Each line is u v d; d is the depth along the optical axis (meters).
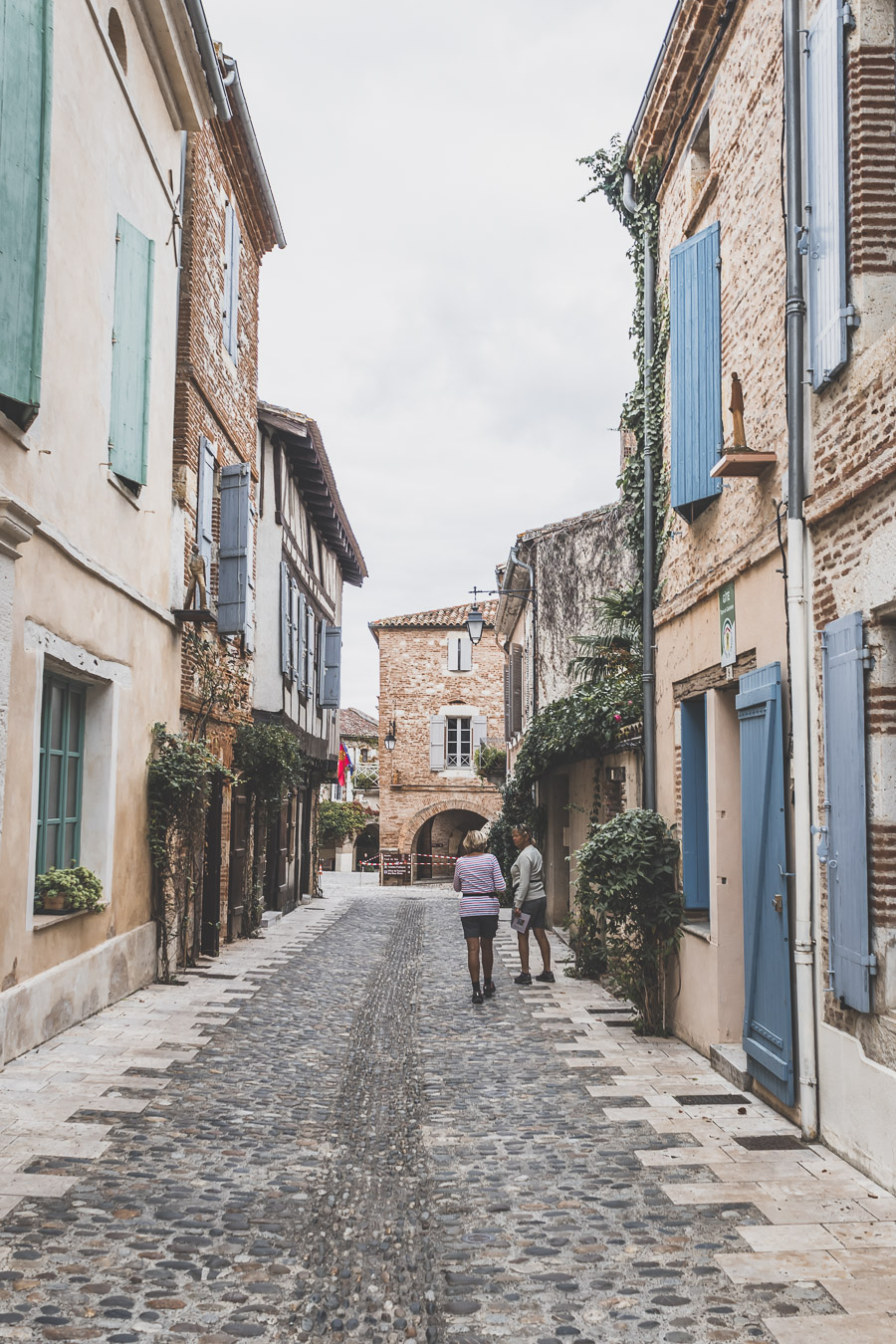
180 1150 5.05
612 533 14.73
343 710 61.62
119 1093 5.97
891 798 4.78
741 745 6.61
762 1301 3.52
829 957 5.19
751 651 6.59
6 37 5.93
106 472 8.34
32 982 6.92
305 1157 5.08
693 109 8.23
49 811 7.86
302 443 18.27
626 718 10.17
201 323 12.03
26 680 6.70
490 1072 6.95
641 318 9.88
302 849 24.78
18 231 6.08
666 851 8.34
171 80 10.12
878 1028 4.71
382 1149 5.30
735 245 7.12
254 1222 4.19
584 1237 4.07
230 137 13.28
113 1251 3.83
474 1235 4.10
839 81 5.26
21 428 6.39
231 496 12.87
